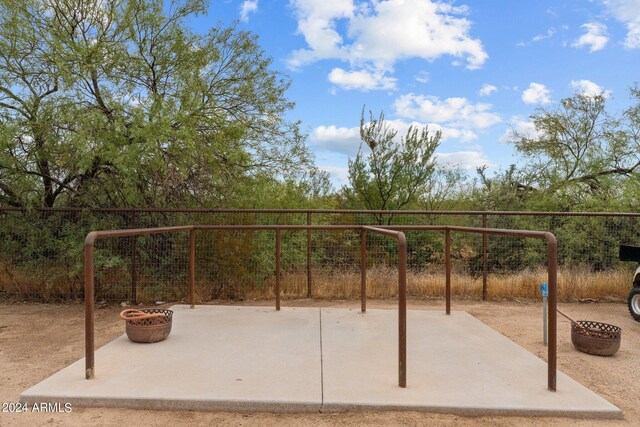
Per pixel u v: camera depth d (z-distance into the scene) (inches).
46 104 233.6
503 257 304.7
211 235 266.4
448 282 218.1
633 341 191.2
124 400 117.3
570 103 535.2
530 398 120.4
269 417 113.5
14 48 242.1
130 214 259.3
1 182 253.9
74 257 247.9
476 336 178.7
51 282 250.2
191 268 229.6
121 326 206.8
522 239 303.4
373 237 285.4
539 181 543.8
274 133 327.3
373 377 133.7
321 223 284.8
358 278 281.3
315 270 280.8
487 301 274.5
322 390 123.4
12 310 239.0
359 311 223.8
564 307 263.4
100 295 257.6
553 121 538.3
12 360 159.8
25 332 197.2
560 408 114.9
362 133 432.5
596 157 505.0
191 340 170.1
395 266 286.0
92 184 263.9
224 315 212.5
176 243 265.0
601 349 167.6
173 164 248.8
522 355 155.9
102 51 250.1
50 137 235.1
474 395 121.8
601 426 110.9
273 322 199.2
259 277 275.1
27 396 118.3
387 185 428.8
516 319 227.8
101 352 155.1
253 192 304.8
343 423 110.3
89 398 117.8
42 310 239.3
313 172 433.4
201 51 278.1
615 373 151.1
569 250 303.0
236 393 120.6
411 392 123.0
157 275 263.6
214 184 282.7
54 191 278.8
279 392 121.6
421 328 190.5
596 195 455.2
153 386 124.8
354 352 157.1
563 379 134.0
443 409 115.1
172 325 192.9
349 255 284.0
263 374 135.0
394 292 281.4
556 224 308.8
